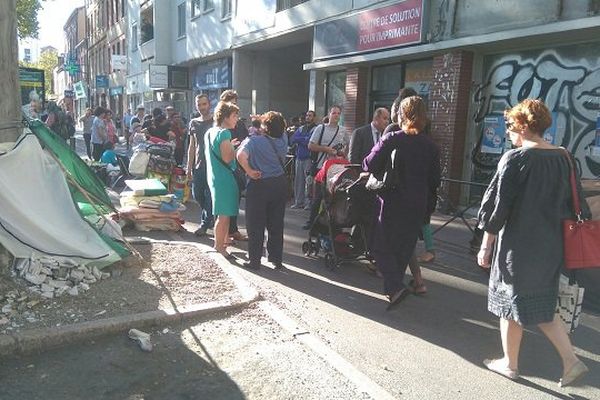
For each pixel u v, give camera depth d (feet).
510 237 11.26
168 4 88.43
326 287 18.15
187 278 17.47
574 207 11.08
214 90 77.36
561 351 11.35
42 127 18.52
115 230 19.44
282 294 17.13
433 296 17.71
